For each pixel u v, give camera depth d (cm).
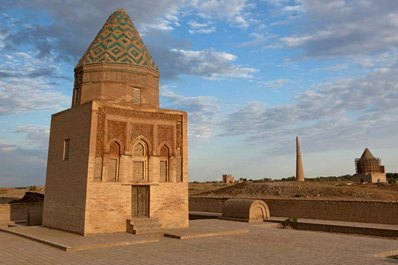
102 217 1589
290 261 1070
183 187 1878
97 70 1873
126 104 1773
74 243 1323
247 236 1630
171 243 1412
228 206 2458
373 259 1109
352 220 2223
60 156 1802
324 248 1304
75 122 1728
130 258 1109
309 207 2444
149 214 1742
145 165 1786
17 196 4591
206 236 1612
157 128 1844
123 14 2059
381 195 3084
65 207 1689
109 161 1669
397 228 1827
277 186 3744
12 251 1234
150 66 1980
